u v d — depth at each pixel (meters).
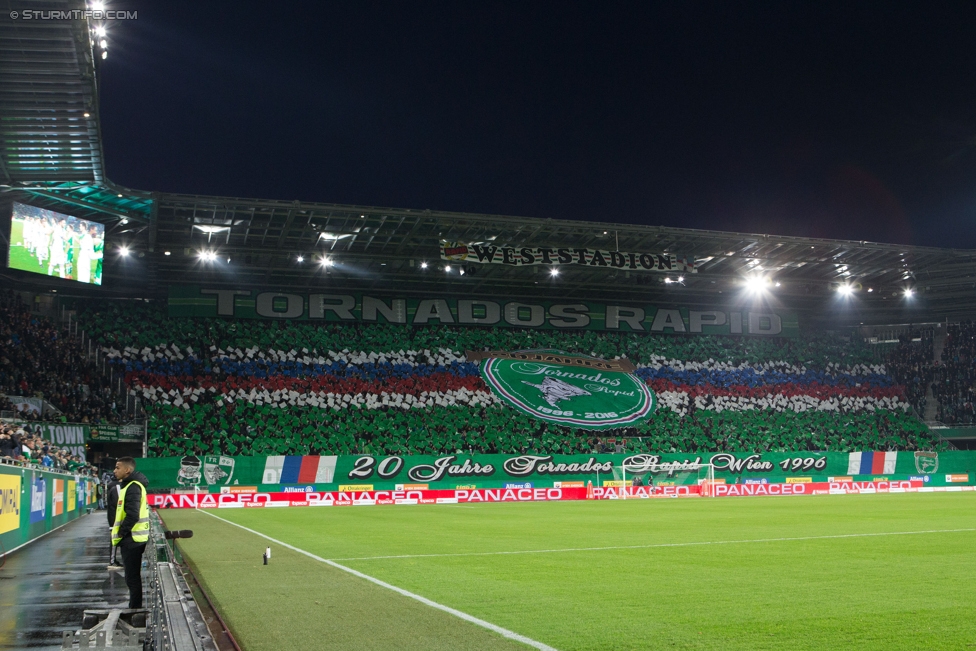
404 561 15.06
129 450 46.12
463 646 7.70
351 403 49.66
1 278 45.41
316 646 7.81
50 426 36.38
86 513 34.69
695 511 31.17
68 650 7.50
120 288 50.47
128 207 39.31
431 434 49.19
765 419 56.38
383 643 7.88
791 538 18.80
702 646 7.57
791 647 7.48
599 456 48.78
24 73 25.72
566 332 59.34
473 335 56.97
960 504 34.00
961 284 57.66
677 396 56.44
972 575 12.07
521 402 52.75
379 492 42.19
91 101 27.58
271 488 42.31
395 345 54.38
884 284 57.88
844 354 63.41
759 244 48.34
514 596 10.62
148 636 6.32
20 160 31.89
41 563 15.32
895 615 8.91
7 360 39.97
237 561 15.31
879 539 18.34
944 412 59.91
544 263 46.53
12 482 17.58
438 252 48.12
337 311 54.50
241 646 7.86
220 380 48.22
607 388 55.44
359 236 44.84
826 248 49.38
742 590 10.86
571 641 7.85
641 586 11.37
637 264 48.25
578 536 20.19
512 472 47.03
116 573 13.76
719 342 61.62
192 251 45.31
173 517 31.22
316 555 16.31
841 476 51.84
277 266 49.88
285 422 47.09
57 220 36.72
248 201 38.97
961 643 7.55
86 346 47.06
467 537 20.38
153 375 46.88
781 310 63.81
